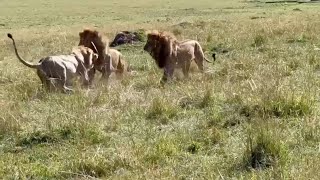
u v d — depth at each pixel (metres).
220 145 12.77
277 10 70.62
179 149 12.60
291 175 10.38
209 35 35.25
